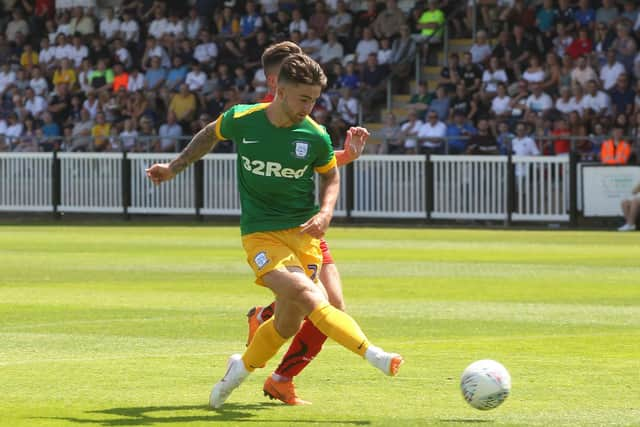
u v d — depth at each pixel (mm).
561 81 68688
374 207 67188
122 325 26141
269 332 16438
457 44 78125
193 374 19938
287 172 16516
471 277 36938
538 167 63562
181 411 16734
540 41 71812
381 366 15164
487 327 25828
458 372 20078
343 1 79438
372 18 79562
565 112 67250
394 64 76812
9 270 39281
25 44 88000
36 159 73312
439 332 25031
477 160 64688
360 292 32781
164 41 81625
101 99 79812
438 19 77688
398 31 78000
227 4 82812
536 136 65250
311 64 16078
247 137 16547
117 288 33906
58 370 20344
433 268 40031
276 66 16906
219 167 69375
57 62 84688
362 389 18516
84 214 76000
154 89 79562
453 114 69750
